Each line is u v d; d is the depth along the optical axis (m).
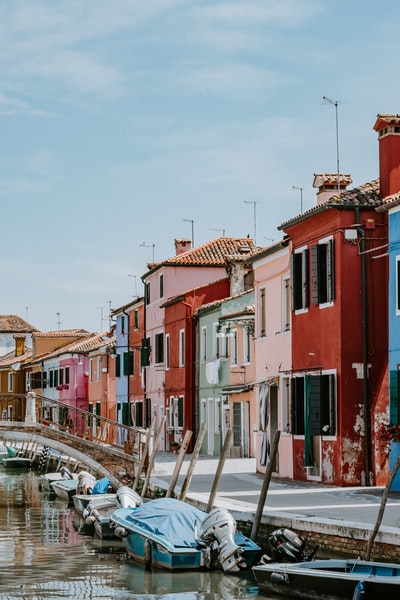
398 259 24.92
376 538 16.45
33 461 58.34
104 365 66.75
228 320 38.59
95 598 17.61
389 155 27.30
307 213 28.00
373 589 14.80
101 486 32.28
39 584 19.00
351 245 27.02
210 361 44.34
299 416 28.62
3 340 102.94
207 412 44.81
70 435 35.78
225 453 22.03
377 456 26.48
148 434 32.06
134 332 58.81
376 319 26.98
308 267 28.86
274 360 31.77
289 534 17.80
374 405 26.62
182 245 56.53
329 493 24.42
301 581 16.03
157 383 52.72
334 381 27.00
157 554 20.17
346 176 32.31
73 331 89.81
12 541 24.81
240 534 19.73
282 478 30.33
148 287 54.78
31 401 36.50
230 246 52.69
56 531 26.78
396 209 25.12
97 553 22.70
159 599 17.38
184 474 32.94
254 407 38.78
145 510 21.52
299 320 29.30
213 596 17.41
